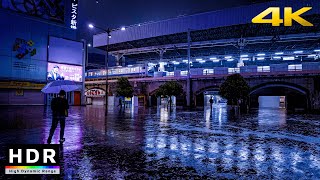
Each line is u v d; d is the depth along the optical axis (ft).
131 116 61.87
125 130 34.55
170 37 191.52
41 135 28.94
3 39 107.65
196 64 227.40
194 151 21.13
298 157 19.26
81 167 15.79
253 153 20.59
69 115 64.18
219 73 127.95
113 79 167.84
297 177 14.25
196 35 183.83
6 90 108.58
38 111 76.54
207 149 22.04
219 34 180.04
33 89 116.37
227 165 16.76
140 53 240.53
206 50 223.10
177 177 14.05
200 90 132.98
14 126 37.70
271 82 114.83
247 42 180.14
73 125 40.50
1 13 107.14
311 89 107.04
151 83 150.30
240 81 89.30
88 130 34.30
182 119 53.83
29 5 115.96
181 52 232.32
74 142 24.85
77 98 138.10
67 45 129.90
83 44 137.59
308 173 15.05
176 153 20.24
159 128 37.17
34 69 116.98
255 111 95.20
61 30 128.47
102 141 25.55
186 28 175.73
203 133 32.17
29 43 115.65
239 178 13.98
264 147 23.18
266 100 146.00
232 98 91.35
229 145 24.04
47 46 122.21
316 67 107.34
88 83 177.99
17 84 110.52
